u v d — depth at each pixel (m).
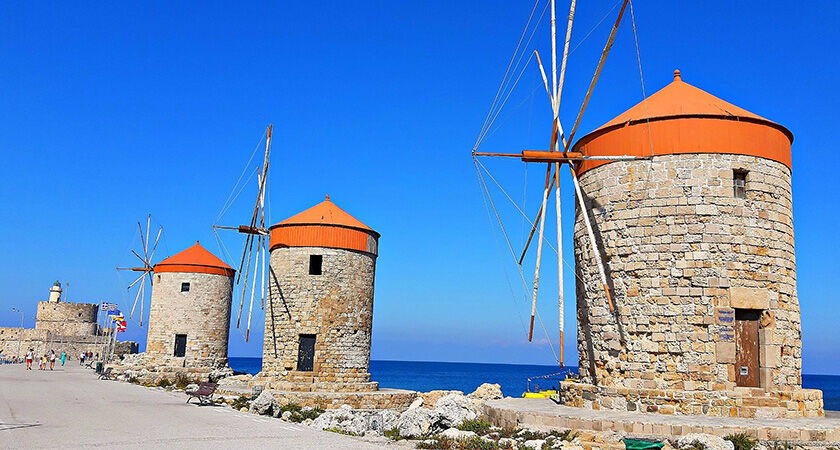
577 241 21.94
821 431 15.41
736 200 18.92
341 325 32.28
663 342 18.64
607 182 20.31
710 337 18.27
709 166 19.00
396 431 18.34
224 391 29.89
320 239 32.56
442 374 199.62
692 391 18.11
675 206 19.02
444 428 18.42
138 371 40.16
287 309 32.28
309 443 14.62
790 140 20.59
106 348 65.38
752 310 18.75
